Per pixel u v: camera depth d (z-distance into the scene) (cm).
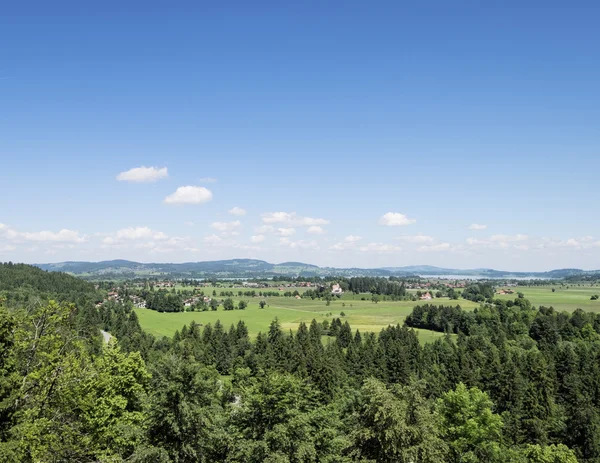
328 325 17600
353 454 3241
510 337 14125
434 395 8944
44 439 2559
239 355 13000
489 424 4769
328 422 3634
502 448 5216
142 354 11775
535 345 13562
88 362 3222
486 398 4869
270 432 2889
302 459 2931
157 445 2733
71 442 2806
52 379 2817
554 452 5112
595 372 8425
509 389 7956
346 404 5344
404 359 10062
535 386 7750
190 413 2716
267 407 3005
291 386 3083
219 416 3103
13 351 2803
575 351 10588
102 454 3152
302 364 9969
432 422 3406
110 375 3741
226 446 3064
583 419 6719
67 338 3116
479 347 12331
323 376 8806
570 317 16488
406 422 3288
